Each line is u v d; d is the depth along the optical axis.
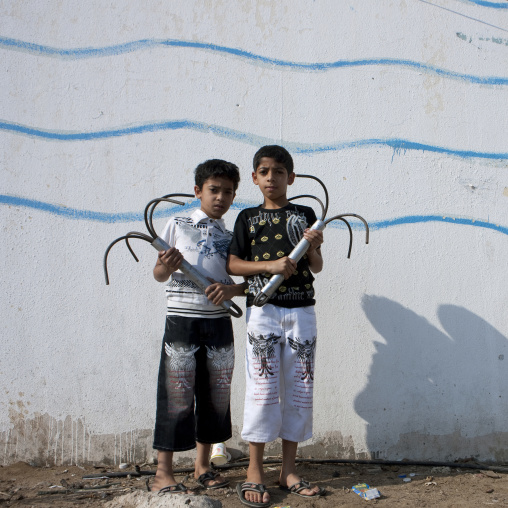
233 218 2.60
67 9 2.55
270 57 2.66
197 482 2.20
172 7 2.62
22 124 2.51
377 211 2.69
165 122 2.59
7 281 2.48
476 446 2.68
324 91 2.68
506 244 2.78
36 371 2.48
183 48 2.61
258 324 2.13
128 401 2.51
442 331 2.70
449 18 2.79
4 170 2.49
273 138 2.64
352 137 2.69
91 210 2.54
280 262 2.05
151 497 1.97
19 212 2.50
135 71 2.58
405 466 2.55
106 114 2.56
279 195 2.19
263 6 2.66
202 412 2.21
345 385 2.63
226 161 2.37
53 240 2.51
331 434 2.60
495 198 2.79
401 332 2.68
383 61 2.73
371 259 2.68
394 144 2.72
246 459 2.54
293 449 2.17
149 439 2.51
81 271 2.52
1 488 2.20
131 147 2.57
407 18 2.76
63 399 2.48
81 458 2.47
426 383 2.68
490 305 2.75
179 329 2.14
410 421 2.65
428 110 2.75
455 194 2.76
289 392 2.15
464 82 2.79
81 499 2.07
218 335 2.19
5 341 2.46
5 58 2.51
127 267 2.54
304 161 2.66
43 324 2.49
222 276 2.22
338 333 2.64
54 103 2.54
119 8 2.58
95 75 2.56
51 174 2.52
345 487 2.23
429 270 2.71
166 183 2.58
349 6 2.72
